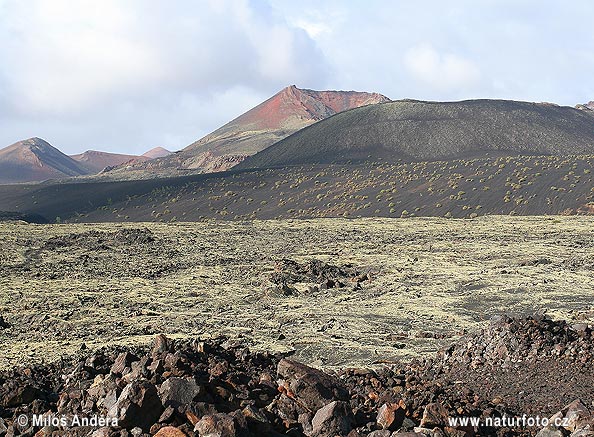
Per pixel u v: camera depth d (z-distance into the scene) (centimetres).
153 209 11612
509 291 2745
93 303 2616
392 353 1753
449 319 2258
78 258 3975
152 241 4775
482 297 2652
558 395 1164
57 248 4309
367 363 1648
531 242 4641
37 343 1847
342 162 17925
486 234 5222
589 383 1235
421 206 8738
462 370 1430
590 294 2628
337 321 2250
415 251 4341
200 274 3491
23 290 2906
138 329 2080
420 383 1134
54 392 940
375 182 10544
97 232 5041
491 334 1507
